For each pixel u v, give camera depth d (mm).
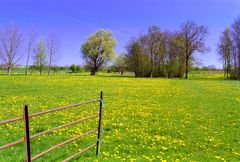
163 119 17859
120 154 10422
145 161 9688
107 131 14062
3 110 18156
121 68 126562
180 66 107875
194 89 44125
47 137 11781
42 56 104938
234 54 99750
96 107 21359
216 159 10664
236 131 15406
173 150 11586
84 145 11086
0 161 8383
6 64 93375
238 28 99250
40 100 24359
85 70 127938
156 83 59562
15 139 11203
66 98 26719
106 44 118625
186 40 103812
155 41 111000
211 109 23062
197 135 14227
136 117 18156
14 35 93938
